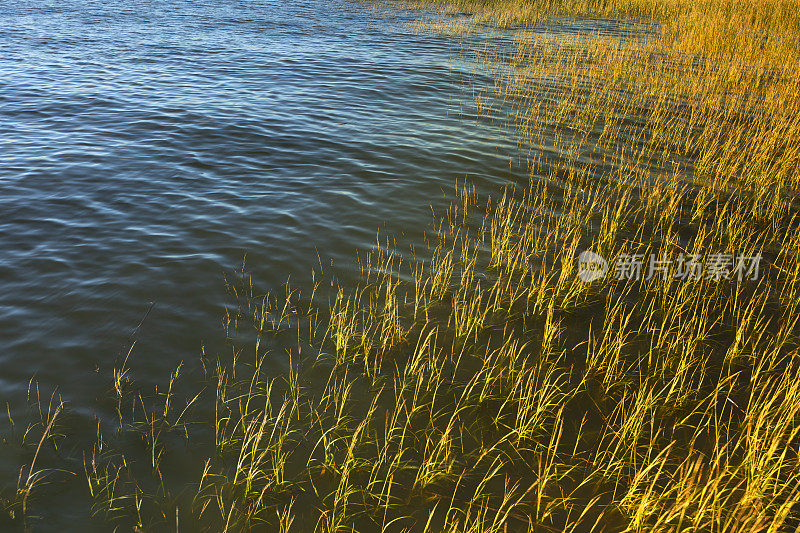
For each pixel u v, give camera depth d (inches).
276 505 184.7
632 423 216.1
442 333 270.8
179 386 231.5
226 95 650.2
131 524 175.8
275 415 219.8
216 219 367.6
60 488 185.3
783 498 190.2
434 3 1363.2
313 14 1217.4
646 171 465.7
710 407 230.1
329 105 628.1
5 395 221.5
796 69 743.7
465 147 512.1
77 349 248.4
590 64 807.7
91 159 456.1
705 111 611.8
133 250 327.0
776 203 398.3
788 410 220.4
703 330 272.7
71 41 884.6
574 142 530.3
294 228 361.7
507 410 227.8
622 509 186.5
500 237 356.2
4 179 412.2
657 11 1238.3
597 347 263.7
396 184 432.8
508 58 861.2
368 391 234.4
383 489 191.6
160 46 879.7
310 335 265.3
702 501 178.7
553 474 196.5
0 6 1133.1
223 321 271.9
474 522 181.9
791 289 306.8
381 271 320.5
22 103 587.5
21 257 315.0
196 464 197.5
